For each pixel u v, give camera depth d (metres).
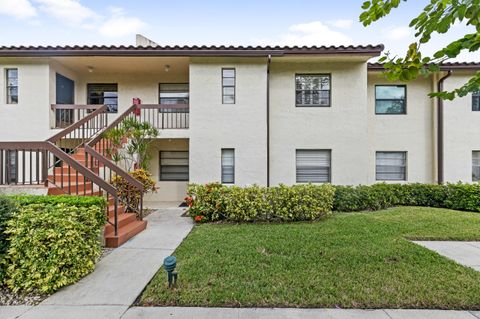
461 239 5.51
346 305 3.03
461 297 3.14
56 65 9.65
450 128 10.07
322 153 9.70
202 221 7.11
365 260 4.24
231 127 9.29
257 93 9.28
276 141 9.62
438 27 2.13
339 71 9.55
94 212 4.27
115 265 4.24
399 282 3.51
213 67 9.28
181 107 9.44
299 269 3.92
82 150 8.67
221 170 9.32
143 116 10.52
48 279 3.33
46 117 9.23
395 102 10.45
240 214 7.02
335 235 5.60
